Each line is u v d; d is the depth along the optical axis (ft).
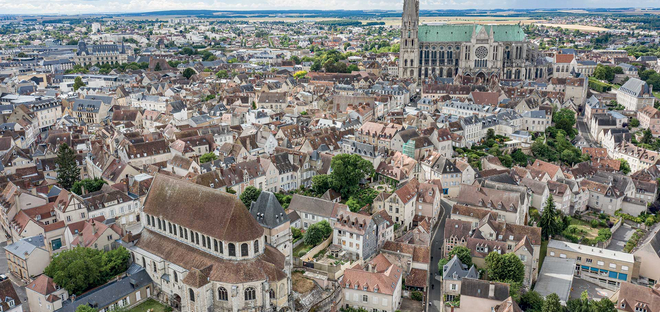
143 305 535.60
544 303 534.78
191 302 499.10
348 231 626.64
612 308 543.39
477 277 576.20
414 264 626.23
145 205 576.20
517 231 654.12
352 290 563.48
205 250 523.29
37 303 503.20
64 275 515.09
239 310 497.46
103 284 540.52
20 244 586.86
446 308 552.00
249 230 504.43
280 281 505.25
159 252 551.59
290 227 609.42
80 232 611.47
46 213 651.66
